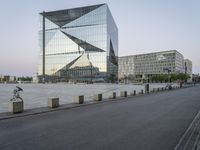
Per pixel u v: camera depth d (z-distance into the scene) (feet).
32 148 22.85
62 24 468.34
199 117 42.01
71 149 22.47
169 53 547.49
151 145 23.76
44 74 481.05
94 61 428.15
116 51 504.43
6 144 24.34
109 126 33.94
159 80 514.68
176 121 37.93
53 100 57.21
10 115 43.91
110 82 437.17
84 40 441.68
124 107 59.67
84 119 40.52
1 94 110.11
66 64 459.32
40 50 489.67
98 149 22.47
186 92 140.46
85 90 158.71
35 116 44.62
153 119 40.09
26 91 141.08
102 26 426.10
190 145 23.43
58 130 31.22
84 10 445.78
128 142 24.94
